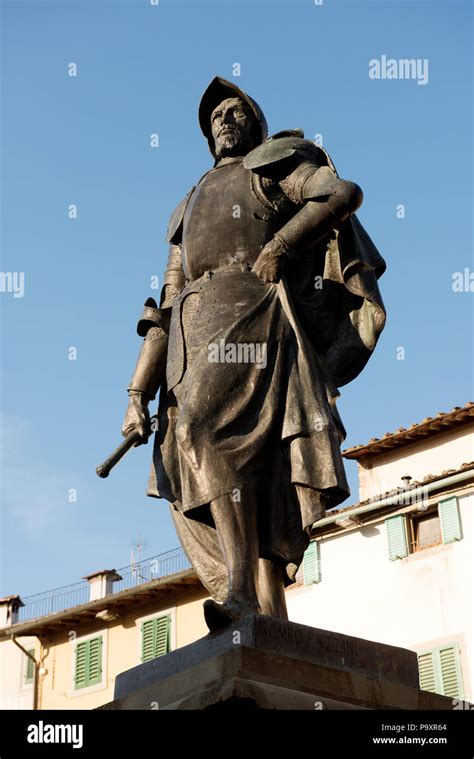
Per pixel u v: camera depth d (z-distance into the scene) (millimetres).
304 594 31281
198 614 32812
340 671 6062
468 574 29109
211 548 7133
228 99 7836
